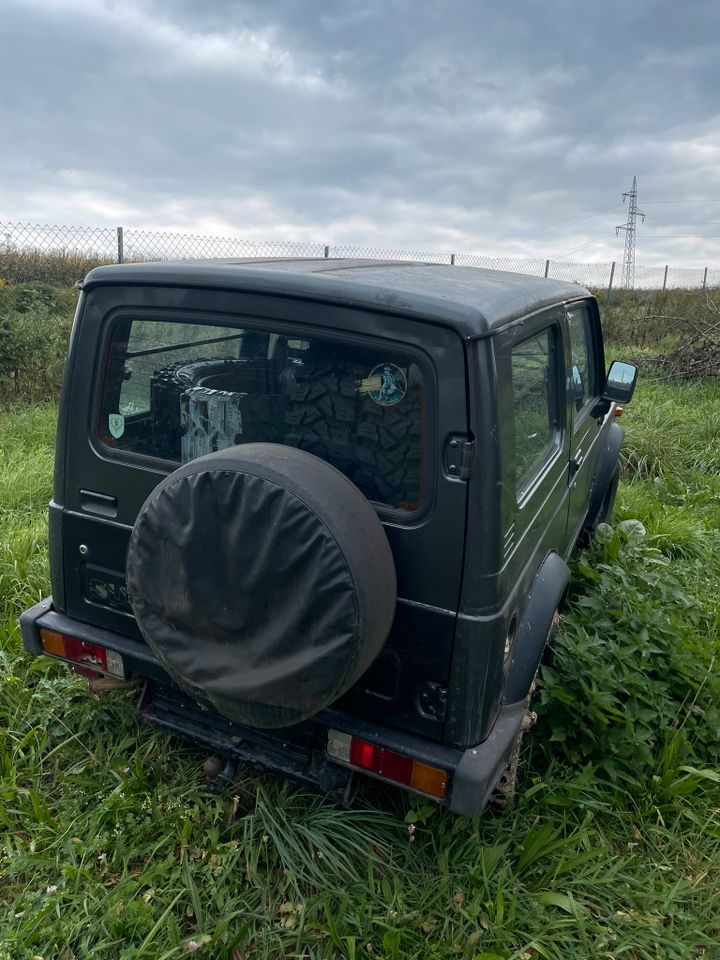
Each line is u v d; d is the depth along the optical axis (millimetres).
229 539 1921
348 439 2080
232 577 1946
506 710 2264
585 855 2396
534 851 2398
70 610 2607
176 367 2262
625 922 2268
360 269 2447
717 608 4008
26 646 2674
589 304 3928
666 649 3252
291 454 1975
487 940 2148
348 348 2021
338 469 2115
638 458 6730
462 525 1940
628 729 2787
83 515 2477
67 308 9617
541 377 2697
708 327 11086
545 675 2797
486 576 1956
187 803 2539
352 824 2469
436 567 1986
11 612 3531
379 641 1945
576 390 3516
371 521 1941
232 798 2568
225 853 2355
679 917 2301
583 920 2217
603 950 2199
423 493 1979
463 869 2365
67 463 2469
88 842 2367
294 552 1854
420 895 2275
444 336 1894
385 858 2408
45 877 2287
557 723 2842
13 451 5512
